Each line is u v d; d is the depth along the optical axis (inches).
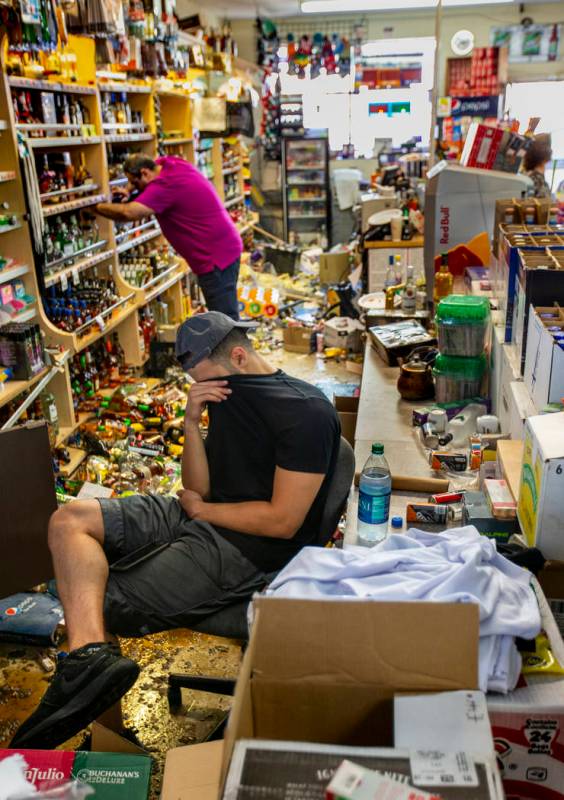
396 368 155.0
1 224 143.0
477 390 131.1
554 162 327.9
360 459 110.6
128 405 175.6
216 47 331.6
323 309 288.8
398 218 230.2
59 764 61.1
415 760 42.5
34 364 142.1
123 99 210.4
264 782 41.1
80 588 75.9
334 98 455.8
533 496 75.0
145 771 60.6
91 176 189.6
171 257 252.7
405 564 62.4
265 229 470.0
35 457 100.4
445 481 98.0
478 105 452.4
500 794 40.4
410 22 441.7
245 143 452.8
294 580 62.2
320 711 49.3
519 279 108.5
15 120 142.9
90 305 178.1
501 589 58.6
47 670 102.4
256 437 82.7
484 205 176.2
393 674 47.9
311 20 445.4
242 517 81.0
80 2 151.0
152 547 82.1
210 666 103.4
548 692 53.1
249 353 85.1
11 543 101.0
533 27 437.7
